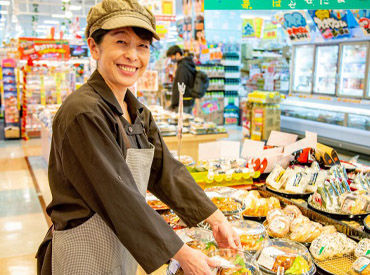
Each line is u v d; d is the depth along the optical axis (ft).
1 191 18.30
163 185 5.07
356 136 23.34
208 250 5.21
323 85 28.19
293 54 30.68
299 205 7.63
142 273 6.05
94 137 3.79
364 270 5.38
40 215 15.35
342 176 7.98
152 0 14.57
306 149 9.52
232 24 20.30
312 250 6.05
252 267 4.94
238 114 38.52
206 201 4.99
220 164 9.45
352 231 6.54
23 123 31.65
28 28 61.36
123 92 4.58
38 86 30.86
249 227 6.24
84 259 4.09
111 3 4.06
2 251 12.31
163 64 36.45
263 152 9.57
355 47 25.11
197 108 37.14
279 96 28.68
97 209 3.84
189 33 15.57
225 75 38.24
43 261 4.63
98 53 4.33
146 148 4.73
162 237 3.75
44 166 22.77
